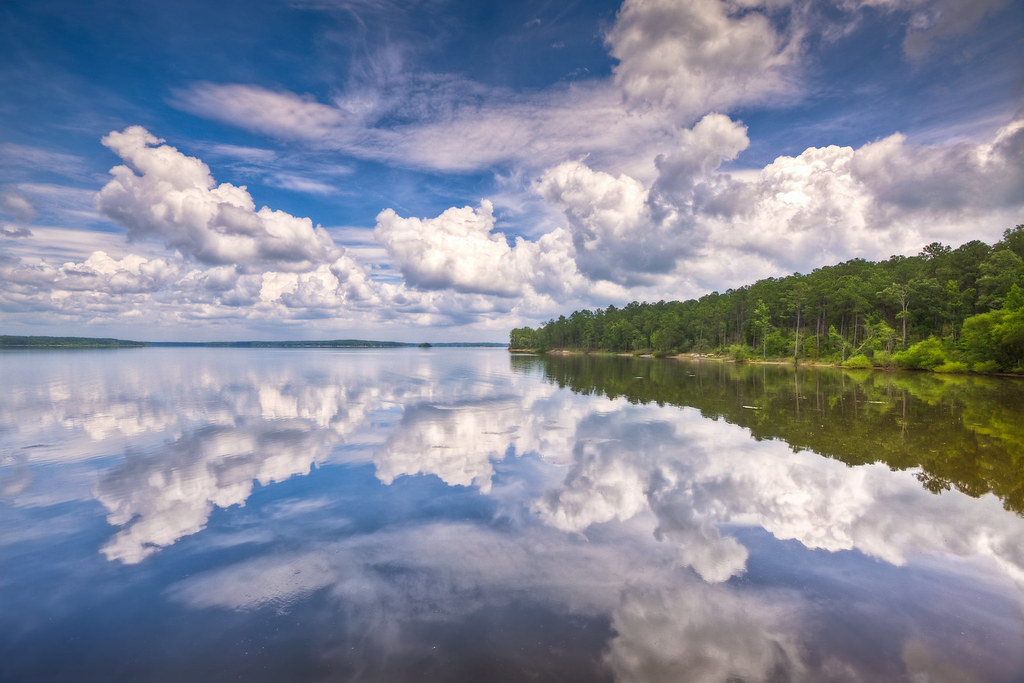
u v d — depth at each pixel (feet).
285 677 22.03
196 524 39.68
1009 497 47.42
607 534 38.32
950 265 283.18
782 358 335.06
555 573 31.94
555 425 83.51
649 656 23.54
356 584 30.30
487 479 52.39
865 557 34.76
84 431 75.46
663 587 30.22
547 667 22.66
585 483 51.08
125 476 52.34
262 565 32.65
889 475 54.44
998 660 23.67
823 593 29.76
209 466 56.39
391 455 62.03
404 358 396.37
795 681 21.97
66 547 35.17
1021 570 33.04
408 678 21.90
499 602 28.30
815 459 61.05
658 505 44.88
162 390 130.21
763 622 26.63
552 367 273.54
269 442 68.69
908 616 27.40
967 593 30.04
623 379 185.57
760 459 60.90
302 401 110.63
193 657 23.39
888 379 187.11
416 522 40.45
